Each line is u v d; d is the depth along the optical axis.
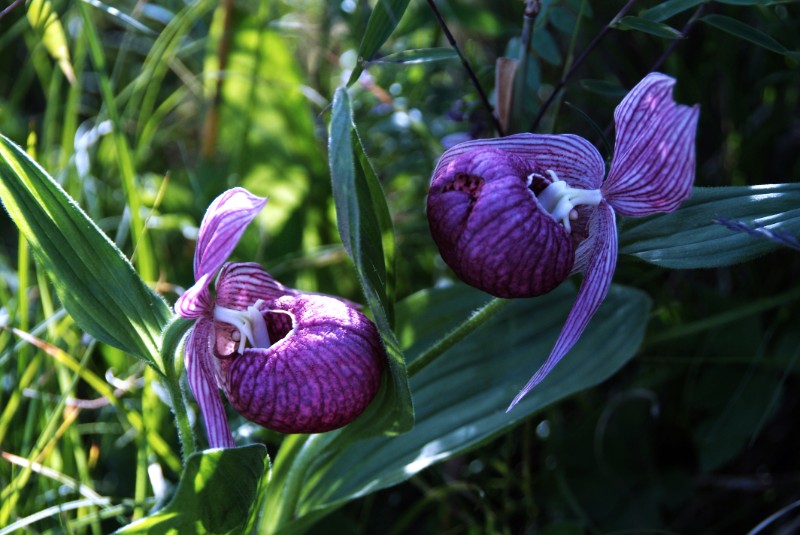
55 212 0.73
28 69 0.94
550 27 0.91
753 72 0.90
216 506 0.72
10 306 0.82
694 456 0.86
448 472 0.85
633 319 0.81
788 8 0.87
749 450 0.87
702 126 0.90
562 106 0.89
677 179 0.72
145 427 0.80
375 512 0.86
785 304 0.86
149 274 0.84
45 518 0.79
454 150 0.74
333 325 0.73
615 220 0.74
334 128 0.70
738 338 0.85
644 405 0.86
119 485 0.83
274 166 0.93
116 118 0.84
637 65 0.91
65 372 0.81
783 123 0.88
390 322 0.76
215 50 0.93
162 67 0.93
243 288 0.76
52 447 0.79
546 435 0.86
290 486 0.77
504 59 0.80
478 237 0.72
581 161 0.74
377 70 0.93
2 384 0.81
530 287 0.72
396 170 0.90
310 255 0.90
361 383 0.73
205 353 0.75
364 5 0.91
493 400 0.80
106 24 1.06
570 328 0.74
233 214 0.72
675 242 0.75
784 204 0.74
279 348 0.73
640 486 0.85
